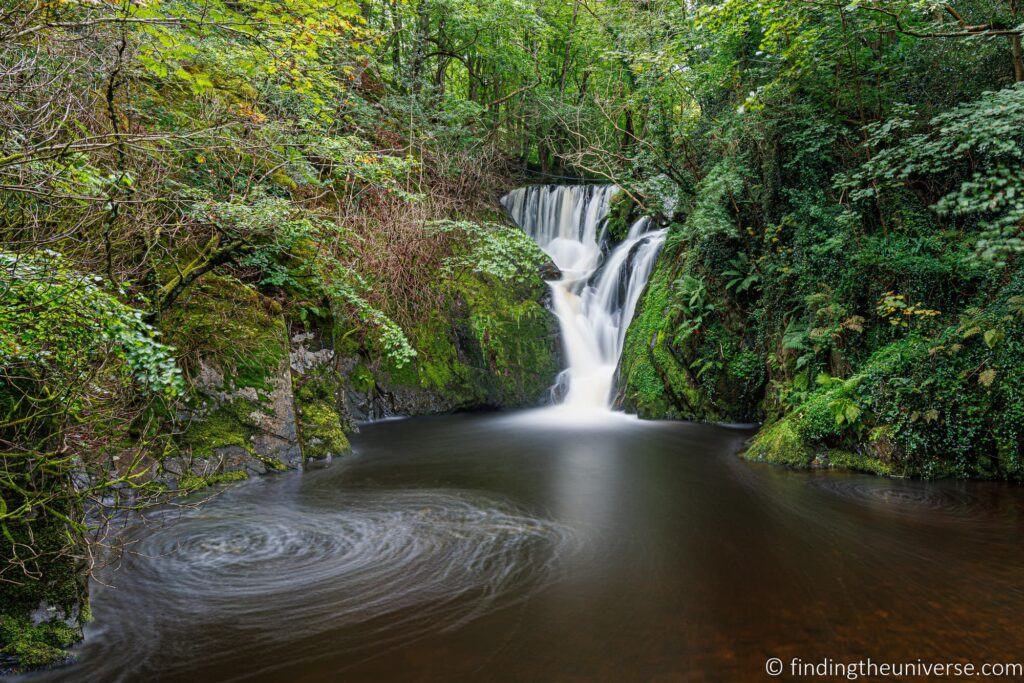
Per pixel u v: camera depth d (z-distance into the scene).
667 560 5.02
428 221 11.73
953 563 4.89
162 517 5.92
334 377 10.40
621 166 14.66
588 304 15.78
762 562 4.96
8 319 2.98
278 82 8.98
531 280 15.18
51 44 4.65
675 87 12.78
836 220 9.39
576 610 4.11
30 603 3.41
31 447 3.36
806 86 10.30
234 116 8.01
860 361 8.73
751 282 11.51
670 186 13.33
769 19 9.09
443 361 12.99
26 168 3.70
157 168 6.07
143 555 5.00
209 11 4.86
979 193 8.27
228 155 7.94
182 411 6.99
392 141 13.59
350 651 3.59
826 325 9.18
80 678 3.30
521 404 13.76
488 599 4.30
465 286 13.82
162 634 3.77
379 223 10.98
